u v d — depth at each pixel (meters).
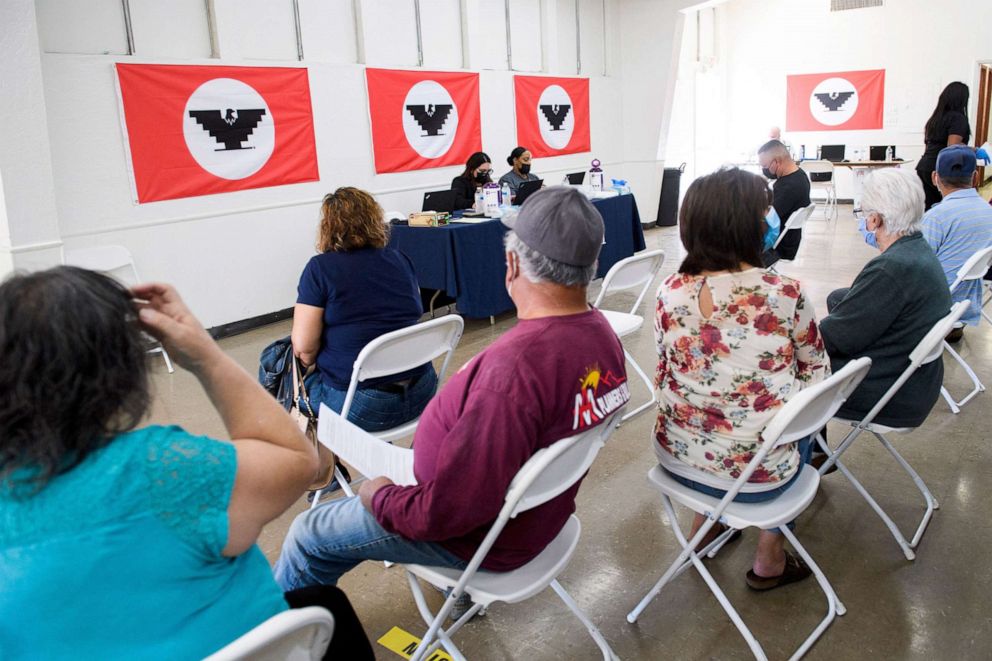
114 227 4.57
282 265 5.54
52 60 4.20
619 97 9.02
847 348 2.06
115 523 0.79
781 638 1.86
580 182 6.70
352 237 2.22
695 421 1.72
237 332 5.31
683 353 1.69
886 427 2.14
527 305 1.34
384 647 1.88
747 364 1.63
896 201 2.03
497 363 1.24
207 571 0.87
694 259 1.66
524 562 1.43
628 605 2.02
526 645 1.87
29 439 0.76
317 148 5.65
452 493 1.22
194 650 0.86
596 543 2.32
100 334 0.78
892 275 1.99
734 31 11.41
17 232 3.74
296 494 0.96
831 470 2.74
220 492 0.86
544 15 7.77
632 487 2.67
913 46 10.11
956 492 2.54
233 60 5.04
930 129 5.61
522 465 1.24
